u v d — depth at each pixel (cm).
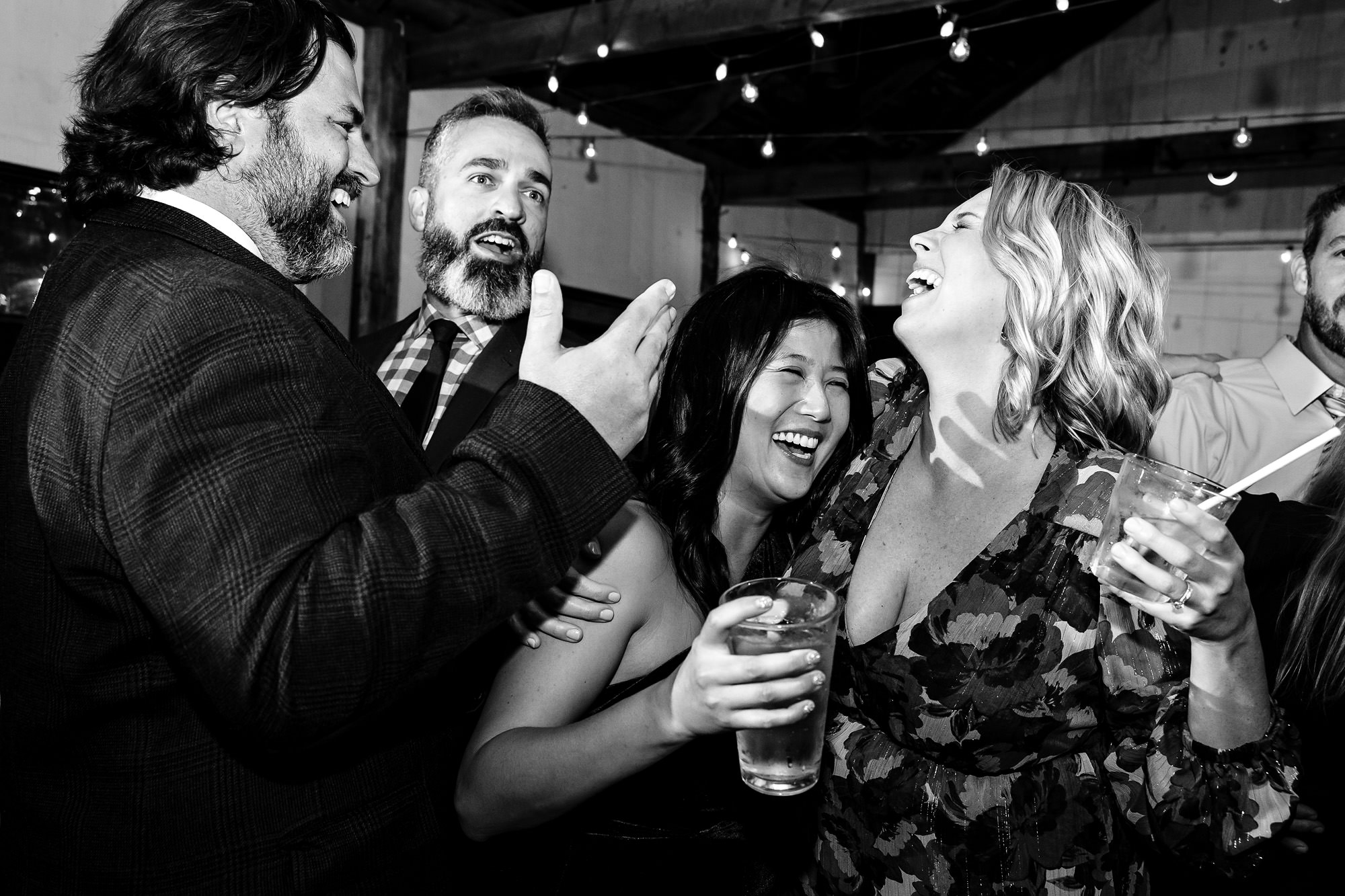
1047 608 116
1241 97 733
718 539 143
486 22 632
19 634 101
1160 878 143
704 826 125
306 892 101
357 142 125
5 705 107
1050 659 115
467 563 91
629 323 106
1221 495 96
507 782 107
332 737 87
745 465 140
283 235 113
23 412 98
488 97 260
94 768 99
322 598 85
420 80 596
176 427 87
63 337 96
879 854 122
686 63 691
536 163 253
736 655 89
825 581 132
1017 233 124
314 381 95
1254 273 766
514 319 251
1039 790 117
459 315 251
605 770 100
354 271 559
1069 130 797
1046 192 128
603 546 122
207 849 98
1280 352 295
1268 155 694
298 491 88
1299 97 711
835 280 934
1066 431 128
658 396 143
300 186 112
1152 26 770
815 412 137
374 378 109
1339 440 168
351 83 118
